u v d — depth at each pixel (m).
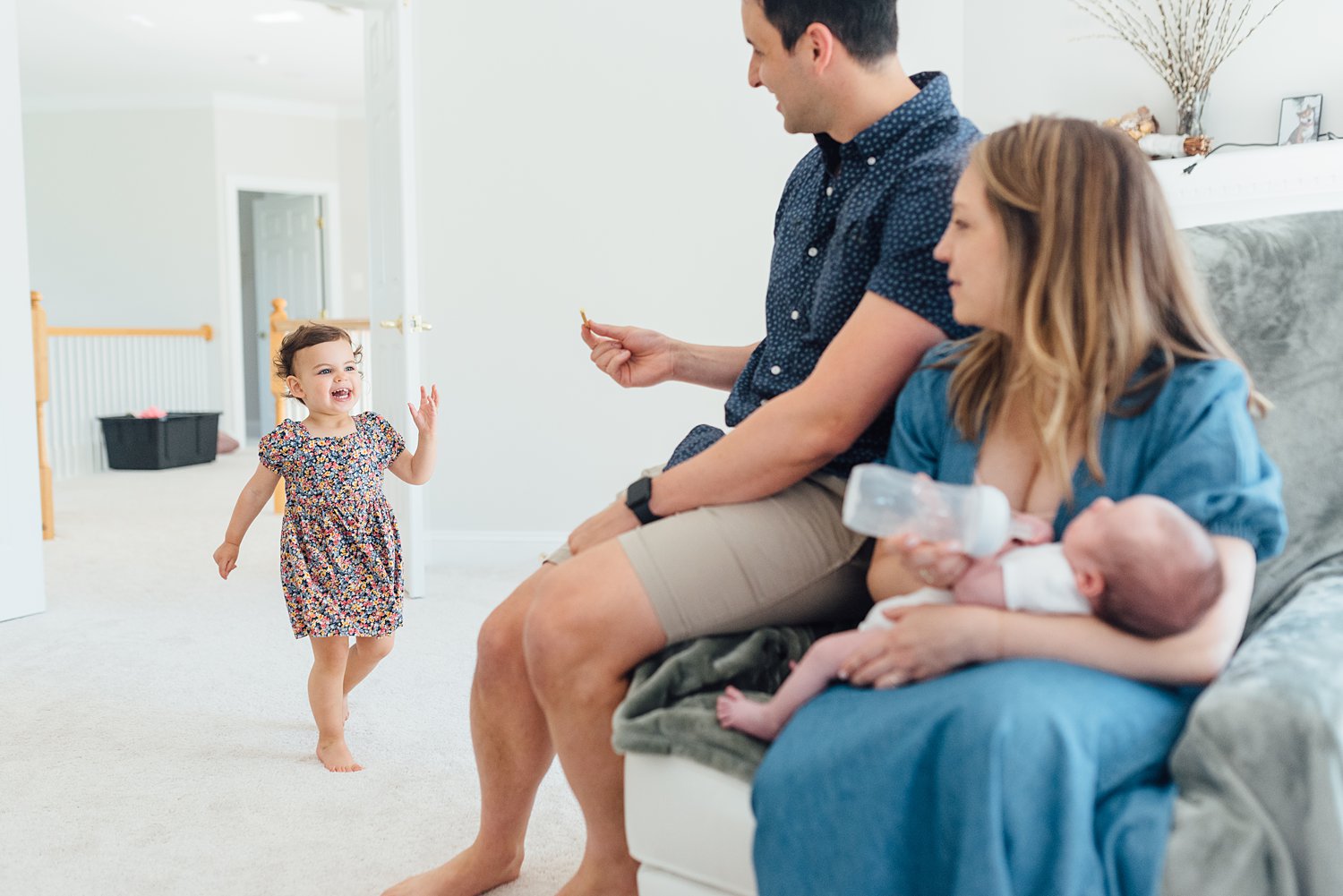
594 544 1.33
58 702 2.53
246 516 2.23
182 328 8.50
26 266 3.27
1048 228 1.05
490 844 1.54
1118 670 0.95
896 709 0.93
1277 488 1.00
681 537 1.23
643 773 1.12
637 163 3.88
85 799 1.98
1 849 1.78
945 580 1.02
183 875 1.69
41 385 4.58
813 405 1.21
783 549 1.25
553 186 3.90
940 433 1.17
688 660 1.18
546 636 1.20
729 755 1.06
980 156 1.11
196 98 8.33
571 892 1.29
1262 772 0.85
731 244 3.89
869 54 1.30
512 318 3.95
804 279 1.40
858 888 0.91
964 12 4.07
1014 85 4.02
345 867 1.72
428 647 2.96
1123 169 1.05
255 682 2.68
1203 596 0.92
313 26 6.64
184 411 8.17
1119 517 0.94
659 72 3.85
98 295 8.60
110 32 6.75
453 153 3.91
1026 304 1.05
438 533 4.04
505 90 3.88
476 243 3.93
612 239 3.91
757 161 3.86
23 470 3.28
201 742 2.28
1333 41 3.49
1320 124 3.51
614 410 3.96
